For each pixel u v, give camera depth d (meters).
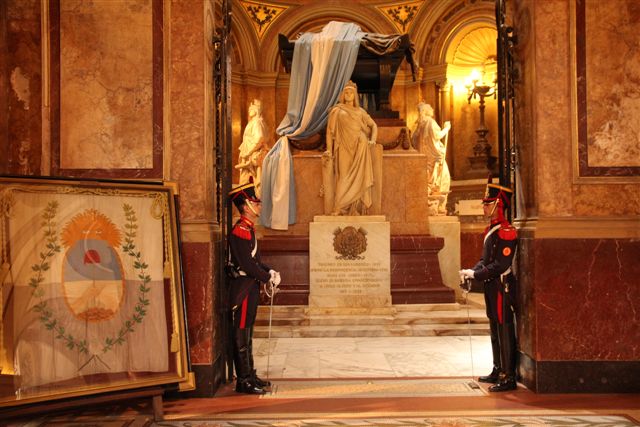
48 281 4.33
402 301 9.00
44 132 5.16
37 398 4.12
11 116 5.16
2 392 4.05
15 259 4.23
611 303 5.18
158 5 5.29
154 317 4.66
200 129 5.26
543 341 5.17
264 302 8.93
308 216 9.55
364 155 9.11
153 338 4.62
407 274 9.25
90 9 5.26
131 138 5.24
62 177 4.48
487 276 5.25
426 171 9.67
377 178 9.34
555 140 5.31
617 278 5.19
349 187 9.08
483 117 13.45
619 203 5.29
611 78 5.33
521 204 5.72
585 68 5.33
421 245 9.30
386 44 9.96
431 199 10.68
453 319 8.38
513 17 5.92
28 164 5.16
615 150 5.32
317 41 9.84
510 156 5.94
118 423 4.46
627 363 5.16
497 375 5.55
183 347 4.69
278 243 9.11
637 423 4.37
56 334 4.30
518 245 5.58
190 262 5.18
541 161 5.30
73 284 4.42
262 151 11.64
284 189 9.41
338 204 9.08
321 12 14.78
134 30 5.27
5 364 4.09
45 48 5.19
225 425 4.40
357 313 8.59
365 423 4.42
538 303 5.18
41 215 4.38
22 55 5.19
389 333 8.05
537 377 5.17
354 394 5.24
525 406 4.82
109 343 4.46
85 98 5.23
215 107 5.77
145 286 4.67
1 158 5.05
